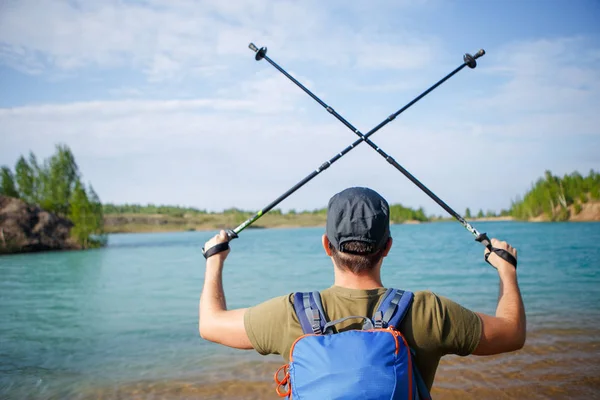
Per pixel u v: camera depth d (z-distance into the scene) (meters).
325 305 1.89
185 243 54.53
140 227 118.25
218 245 2.22
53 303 13.55
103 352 7.82
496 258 2.14
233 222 132.88
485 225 80.69
